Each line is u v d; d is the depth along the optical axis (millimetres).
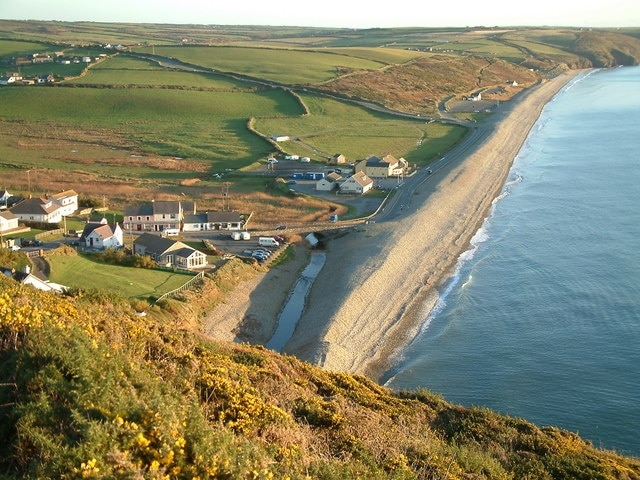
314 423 22891
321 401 25922
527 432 30500
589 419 41375
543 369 47344
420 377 46562
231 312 54656
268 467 14406
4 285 25938
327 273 66562
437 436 27969
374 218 84562
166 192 95000
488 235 79812
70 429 13609
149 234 65438
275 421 19859
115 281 53750
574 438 31547
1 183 96000
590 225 81625
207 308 53625
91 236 63938
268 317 56156
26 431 13352
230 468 13203
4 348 17891
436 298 60781
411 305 59125
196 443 13508
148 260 60062
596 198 94938
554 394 44156
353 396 30344
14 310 20000
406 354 50250
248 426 18781
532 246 74562
